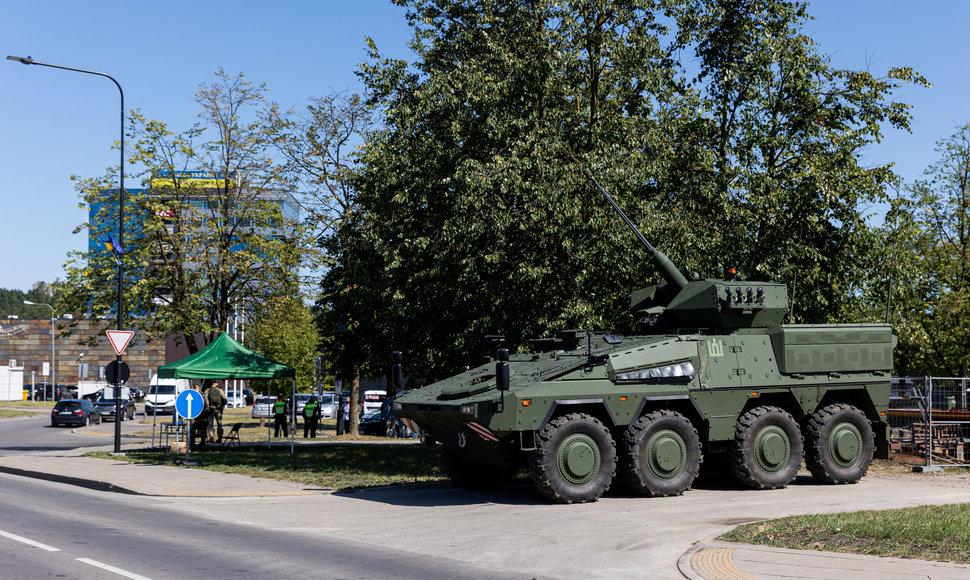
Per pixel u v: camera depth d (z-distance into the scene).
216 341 23.05
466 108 18.53
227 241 27.95
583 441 12.55
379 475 17.23
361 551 9.01
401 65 21.69
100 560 8.33
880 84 19.31
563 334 14.56
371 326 25.14
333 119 30.69
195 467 19.27
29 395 78.31
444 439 14.00
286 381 49.50
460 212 17.27
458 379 14.42
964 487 14.12
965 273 32.31
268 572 7.86
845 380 14.92
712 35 20.05
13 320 83.62
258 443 28.36
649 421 13.01
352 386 33.38
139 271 27.88
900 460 18.45
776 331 14.45
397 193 19.14
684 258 17.73
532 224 16.83
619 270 17.27
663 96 19.23
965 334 30.86
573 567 8.15
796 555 8.16
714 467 15.84
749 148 19.58
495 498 13.38
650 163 17.86
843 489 13.96
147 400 53.38
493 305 17.45
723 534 9.34
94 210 28.86
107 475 17.31
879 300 20.17
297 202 30.56
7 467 19.39
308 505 12.98
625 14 18.77
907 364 32.59
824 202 18.92
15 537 9.71
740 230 18.80
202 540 9.69
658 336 13.91
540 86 17.84
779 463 14.02
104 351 83.06
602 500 12.77
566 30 18.58
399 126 20.52
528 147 17.41
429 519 11.33
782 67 19.88
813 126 19.83
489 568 8.12
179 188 28.11
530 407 12.25
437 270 17.92
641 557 8.57
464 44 20.36
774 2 19.75
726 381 13.77
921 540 8.67
